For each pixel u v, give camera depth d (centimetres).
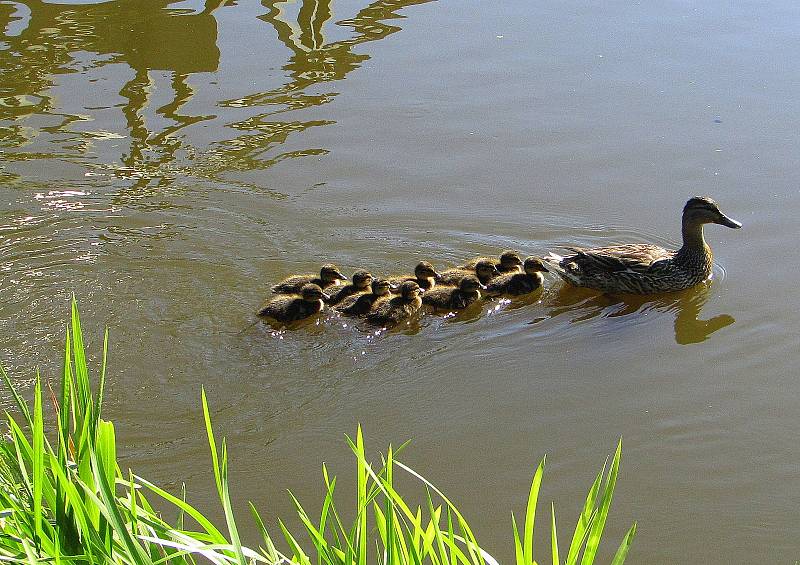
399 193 1137
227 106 1303
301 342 900
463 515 686
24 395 798
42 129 1245
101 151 1201
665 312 971
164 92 1334
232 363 862
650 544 661
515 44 1462
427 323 948
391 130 1255
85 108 1293
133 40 1480
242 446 756
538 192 1141
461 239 1070
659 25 1509
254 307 944
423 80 1368
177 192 1123
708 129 1240
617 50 1434
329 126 1263
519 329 944
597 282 1012
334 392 830
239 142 1226
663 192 1133
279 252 1033
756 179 1144
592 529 400
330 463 737
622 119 1267
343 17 1562
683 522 682
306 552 643
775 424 788
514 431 783
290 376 852
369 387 839
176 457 741
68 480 387
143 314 923
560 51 1436
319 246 1047
